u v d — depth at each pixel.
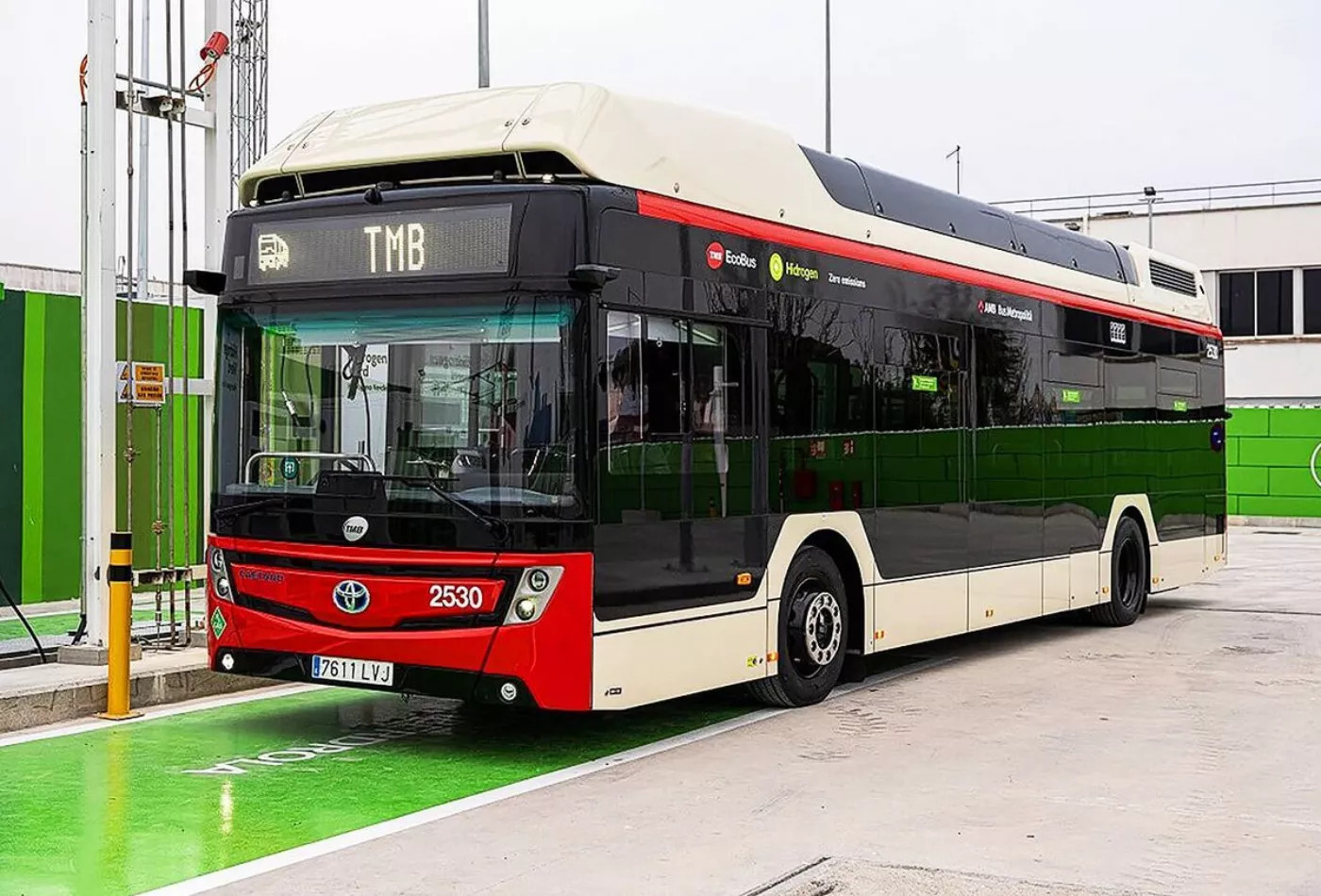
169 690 10.20
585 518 8.02
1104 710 10.23
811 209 10.42
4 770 8.04
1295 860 6.46
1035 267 13.73
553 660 7.95
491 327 8.16
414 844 6.62
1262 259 40.88
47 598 14.69
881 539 11.02
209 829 6.85
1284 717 9.98
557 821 7.07
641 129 8.78
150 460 15.06
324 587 8.48
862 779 8.03
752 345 9.54
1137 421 15.65
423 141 8.70
